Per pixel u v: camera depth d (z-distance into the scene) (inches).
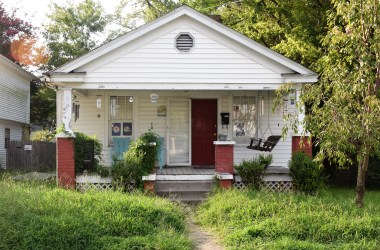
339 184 709.9
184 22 540.4
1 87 970.1
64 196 382.3
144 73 535.5
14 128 1090.7
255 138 642.2
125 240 304.3
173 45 538.9
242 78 543.2
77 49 1626.5
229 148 511.8
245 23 784.3
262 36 768.9
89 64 527.2
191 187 518.6
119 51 532.4
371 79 374.6
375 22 366.0
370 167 672.4
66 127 511.8
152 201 405.4
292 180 511.2
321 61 434.6
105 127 639.8
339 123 356.8
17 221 310.8
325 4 694.5
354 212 371.6
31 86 1357.0
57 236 297.3
